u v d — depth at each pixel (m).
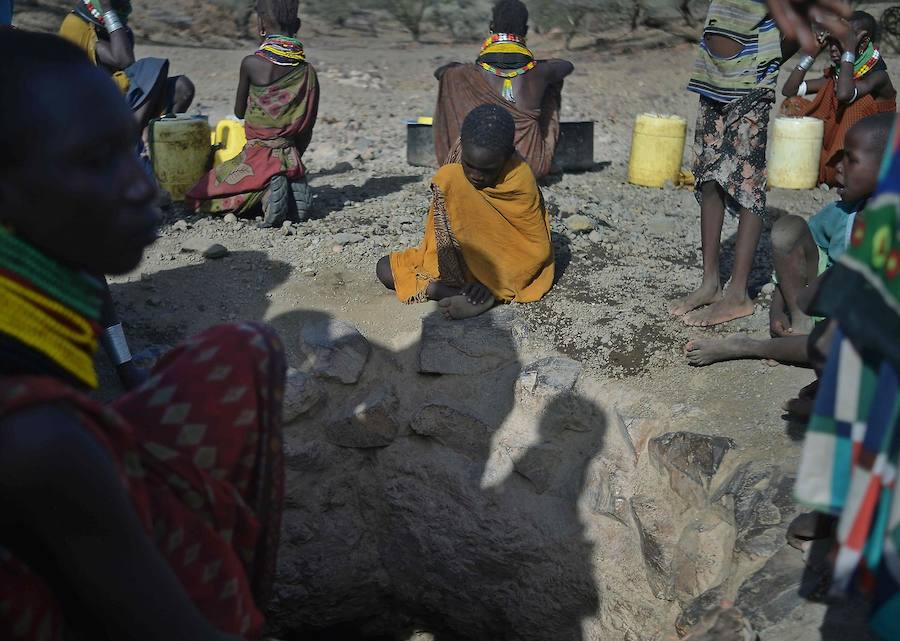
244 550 1.68
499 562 3.91
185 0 11.51
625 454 3.72
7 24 3.57
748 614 2.77
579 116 8.93
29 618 1.39
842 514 1.54
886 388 1.49
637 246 5.07
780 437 3.36
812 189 6.58
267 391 1.66
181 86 6.07
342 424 4.07
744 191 3.95
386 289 4.54
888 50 10.98
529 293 4.38
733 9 3.76
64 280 1.46
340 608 4.30
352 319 4.32
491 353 4.11
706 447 3.41
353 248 4.88
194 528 1.55
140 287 4.45
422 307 4.38
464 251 4.23
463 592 4.04
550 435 3.93
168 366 1.67
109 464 1.34
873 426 1.50
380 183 6.25
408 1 11.84
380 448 4.14
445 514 4.00
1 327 1.37
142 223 1.50
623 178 6.73
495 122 3.96
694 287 4.53
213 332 1.69
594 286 4.54
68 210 1.41
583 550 3.73
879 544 1.50
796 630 2.61
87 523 1.33
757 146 3.91
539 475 3.88
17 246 1.41
